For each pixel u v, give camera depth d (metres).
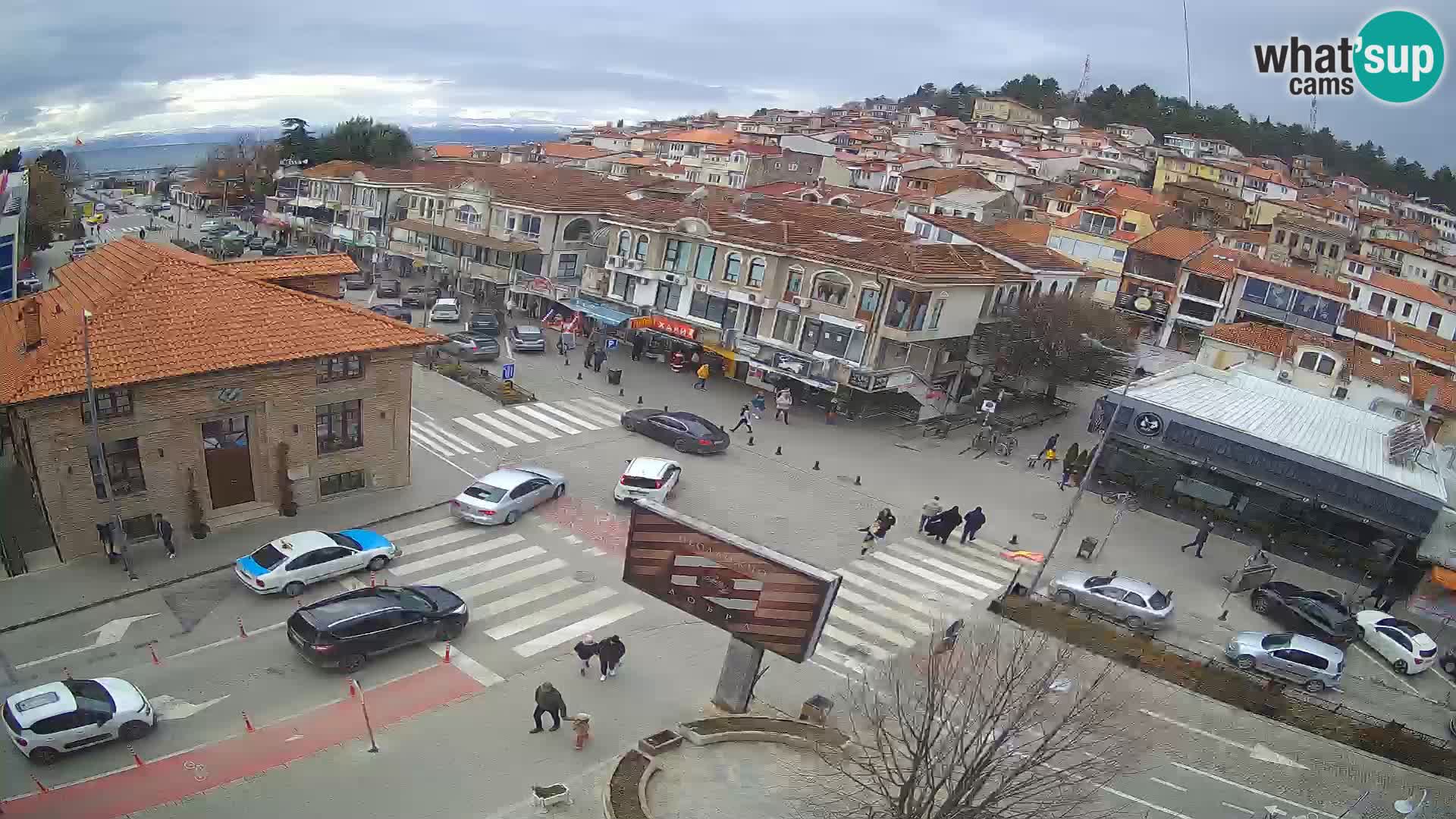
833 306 48.25
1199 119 171.75
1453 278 85.19
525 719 23.25
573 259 65.88
